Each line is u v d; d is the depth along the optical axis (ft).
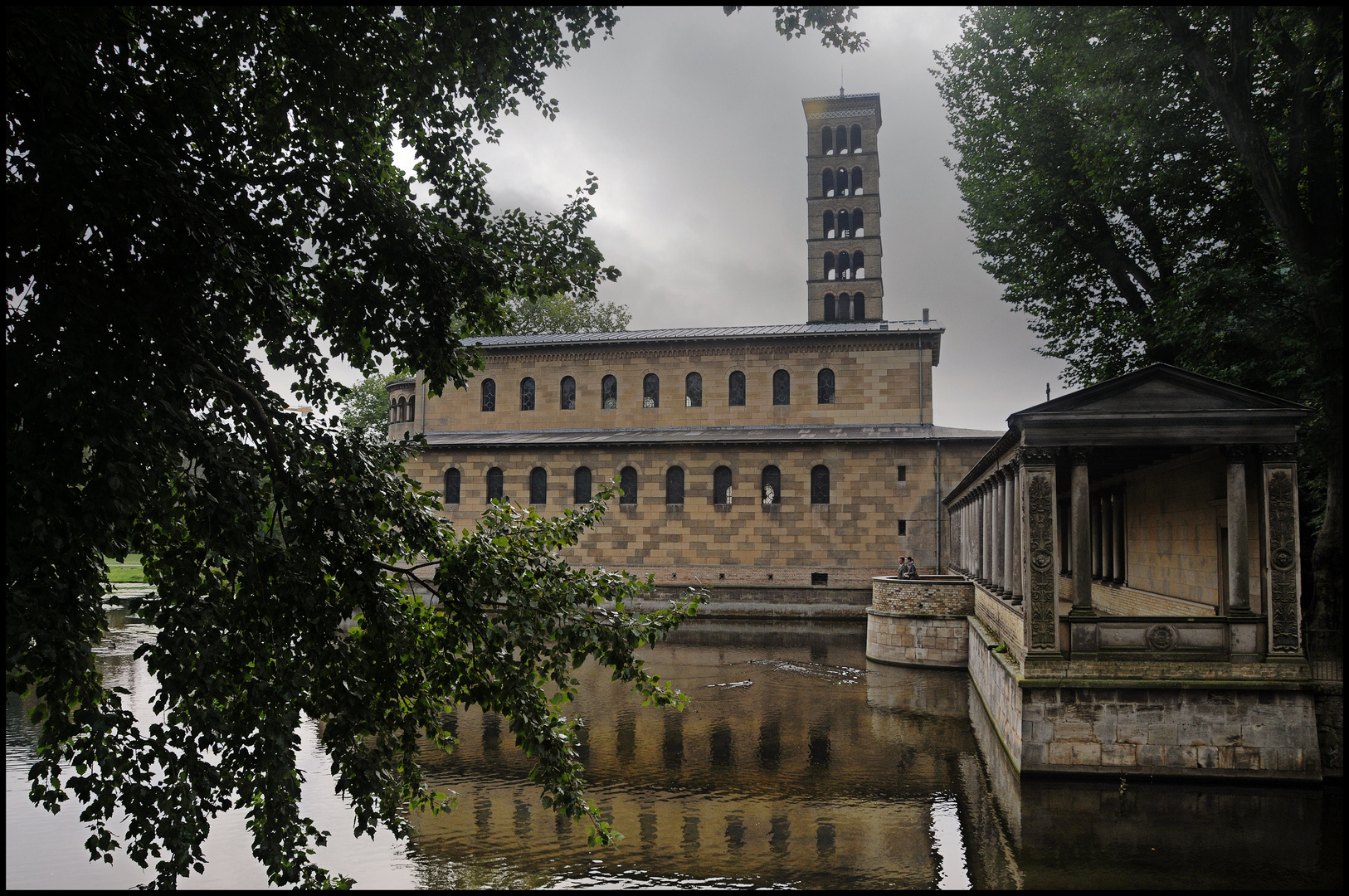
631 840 45.55
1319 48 50.88
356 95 31.48
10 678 21.66
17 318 21.65
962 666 102.27
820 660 109.50
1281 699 53.98
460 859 42.91
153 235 22.49
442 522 31.07
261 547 26.12
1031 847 44.04
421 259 29.68
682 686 91.20
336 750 27.63
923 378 169.78
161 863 25.29
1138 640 55.88
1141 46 60.95
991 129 88.12
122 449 21.52
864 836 45.93
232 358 27.20
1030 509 57.52
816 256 196.34
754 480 164.55
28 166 21.97
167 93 27.99
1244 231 73.41
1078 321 93.35
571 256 34.99
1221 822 47.29
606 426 182.19
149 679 90.68
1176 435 56.49
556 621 30.99
